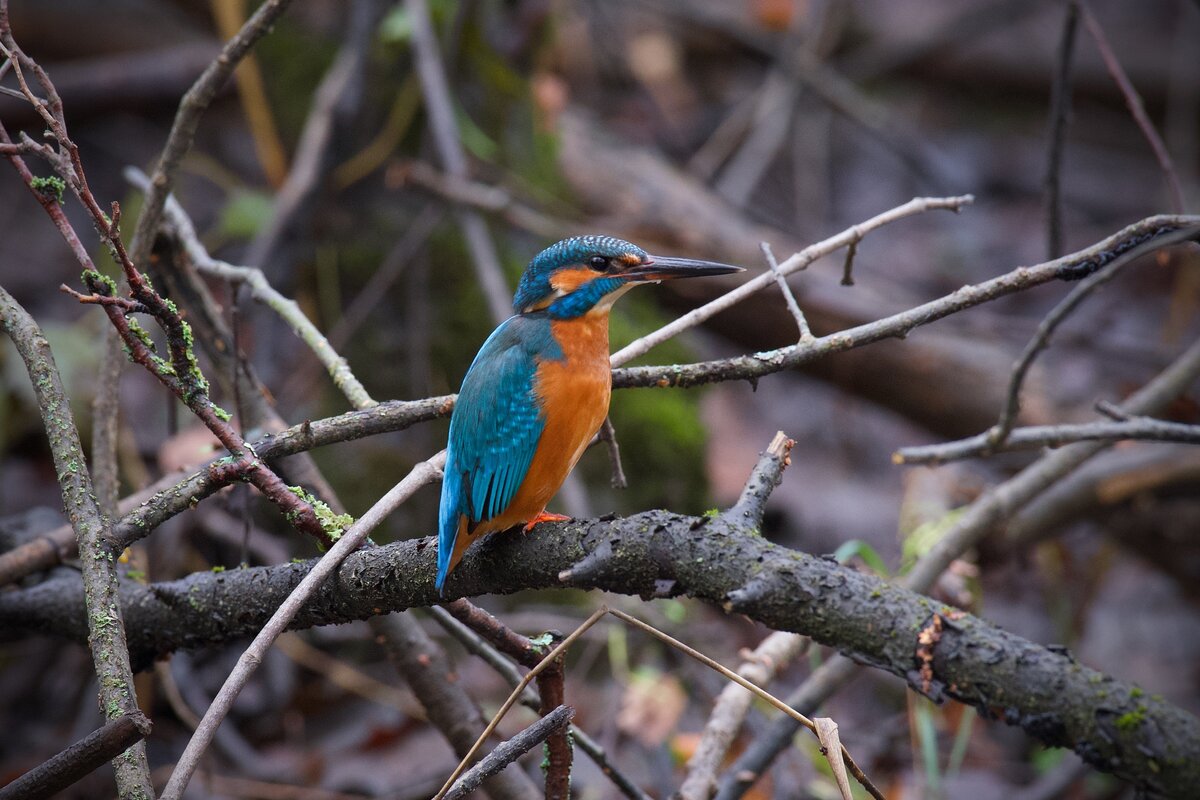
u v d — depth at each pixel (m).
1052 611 11.81
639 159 15.38
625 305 13.12
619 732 9.60
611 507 11.94
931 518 10.61
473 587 5.33
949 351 12.69
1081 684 3.75
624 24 19.81
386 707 10.29
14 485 12.15
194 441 9.45
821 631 4.21
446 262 12.70
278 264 11.81
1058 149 8.10
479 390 5.66
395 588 5.23
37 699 10.78
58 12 17.34
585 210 14.62
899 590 4.18
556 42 15.00
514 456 5.54
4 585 6.96
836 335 5.74
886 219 6.16
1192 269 13.69
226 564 10.34
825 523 13.59
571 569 4.68
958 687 3.98
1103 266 5.45
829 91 17.44
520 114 14.16
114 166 17.11
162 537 9.52
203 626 5.95
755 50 18.12
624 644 9.91
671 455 12.29
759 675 7.17
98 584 4.95
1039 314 17.47
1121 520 11.26
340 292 12.62
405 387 12.24
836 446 14.91
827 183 20.08
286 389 11.56
